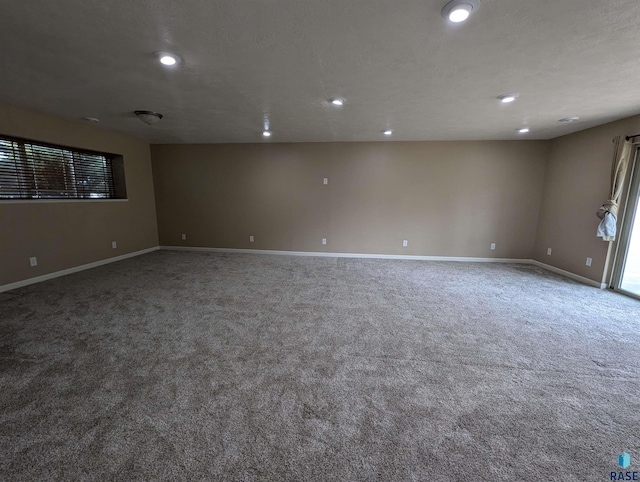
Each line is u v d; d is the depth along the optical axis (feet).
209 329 8.53
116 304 10.30
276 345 7.70
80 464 4.29
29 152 12.30
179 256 18.21
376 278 13.93
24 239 12.09
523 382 6.32
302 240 19.03
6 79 8.30
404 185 17.63
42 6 4.97
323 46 6.31
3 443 4.60
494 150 16.69
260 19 5.33
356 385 6.15
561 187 15.11
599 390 6.08
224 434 4.86
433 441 4.78
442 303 10.86
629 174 11.77
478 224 17.47
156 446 4.61
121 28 5.68
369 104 10.28
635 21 5.25
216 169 18.98
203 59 6.97
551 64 7.06
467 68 7.34
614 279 12.44
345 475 4.18
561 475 4.22
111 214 16.33
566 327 8.98
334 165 17.98
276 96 9.56
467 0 4.69
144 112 11.39
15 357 6.97
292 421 5.16
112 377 6.27
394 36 5.88
